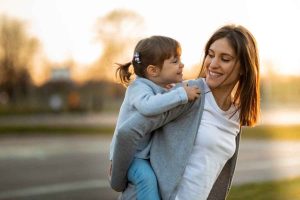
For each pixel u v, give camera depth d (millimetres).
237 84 2680
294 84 71000
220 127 2580
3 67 63375
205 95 2588
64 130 28359
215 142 2555
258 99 2691
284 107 62406
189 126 2529
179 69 2693
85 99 53438
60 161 14891
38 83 64938
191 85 2611
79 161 14852
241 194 7223
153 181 2520
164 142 2541
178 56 2703
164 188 2504
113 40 54781
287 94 70688
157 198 2518
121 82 2857
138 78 2688
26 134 27156
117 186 2627
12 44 62594
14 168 13289
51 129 28719
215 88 2625
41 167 13438
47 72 63875
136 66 2715
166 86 2684
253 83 2625
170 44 2664
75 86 62094
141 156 2586
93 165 13805
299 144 19922
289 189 7723
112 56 55062
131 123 2422
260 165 13195
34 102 64062
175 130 2527
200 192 2555
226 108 2662
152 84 2629
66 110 47094
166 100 2428
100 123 33750
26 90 65250
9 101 64562
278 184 8391
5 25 62344
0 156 16547
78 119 39250
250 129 25953
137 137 2436
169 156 2516
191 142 2514
